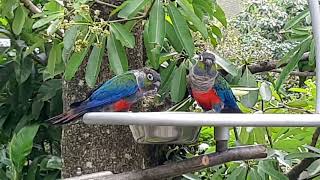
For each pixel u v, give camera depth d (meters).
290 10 6.34
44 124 2.73
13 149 2.54
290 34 2.48
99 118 1.34
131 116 1.33
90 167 2.02
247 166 2.20
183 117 1.33
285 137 2.50
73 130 2.04
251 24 6.14
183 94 2.16
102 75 2.04
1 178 2.84
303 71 2.70
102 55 1.85
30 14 2.50
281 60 2.35
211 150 2.55
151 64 2.00
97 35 1.82
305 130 2.46
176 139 1.62
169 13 1.87
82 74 2.05
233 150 1.67
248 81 2.46
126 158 2.04
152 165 2.46
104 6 2.02
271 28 6.16
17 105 2.83
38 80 2.85
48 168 2.73
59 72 2.22
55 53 2.16
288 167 2.45
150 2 1.85
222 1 7.23
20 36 2.72
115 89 1.59
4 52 2.73
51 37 2.12
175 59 2.24
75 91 2.06
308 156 2.22
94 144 2.02
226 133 1.67
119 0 2.04
